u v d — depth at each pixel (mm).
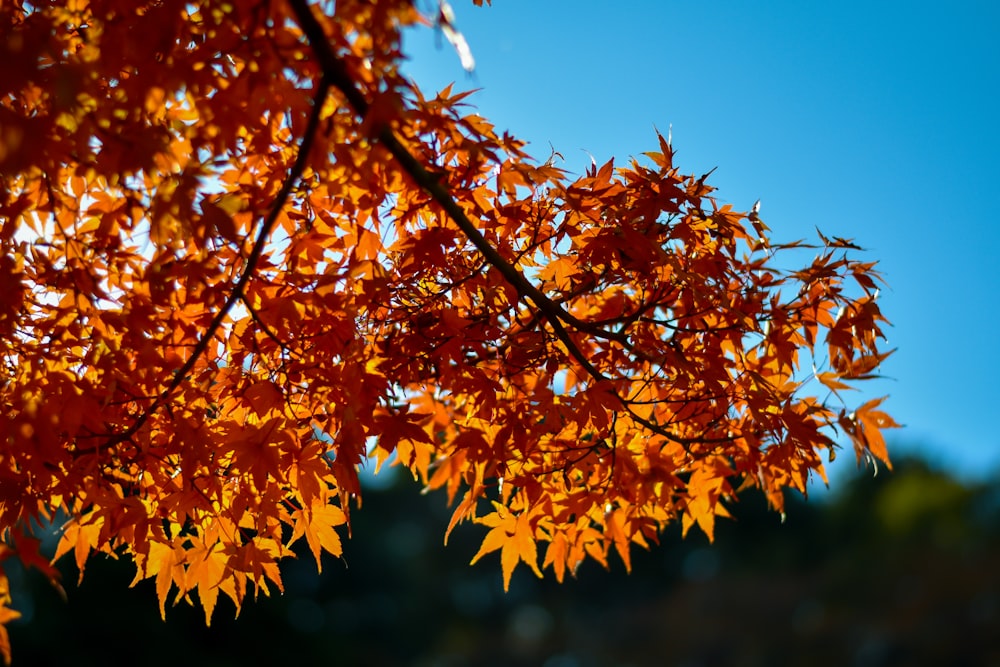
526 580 12188
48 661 4102
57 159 1045
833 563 10297
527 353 1168
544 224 1167
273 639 5102
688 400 1163
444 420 1275
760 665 8602
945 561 9055
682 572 11844
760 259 1201
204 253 1068
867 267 1179
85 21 1074
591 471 1202
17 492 1071
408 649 10469
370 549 10273
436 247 1127
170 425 1125
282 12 1011
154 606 4621
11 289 1078
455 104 1100
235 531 1138
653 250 1122
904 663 7398
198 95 1030
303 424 1128
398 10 998
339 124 1053
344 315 1100
